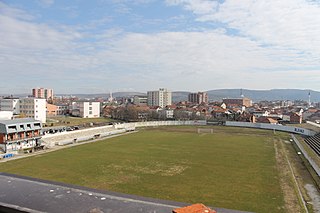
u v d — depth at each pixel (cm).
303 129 9381
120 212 1270
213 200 3095
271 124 11175
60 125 11094
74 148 6450
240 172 4338
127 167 4603
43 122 11706
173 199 3123
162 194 3294
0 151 5688
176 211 1128
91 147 6600
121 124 11231
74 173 4216
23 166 4628
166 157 5441
